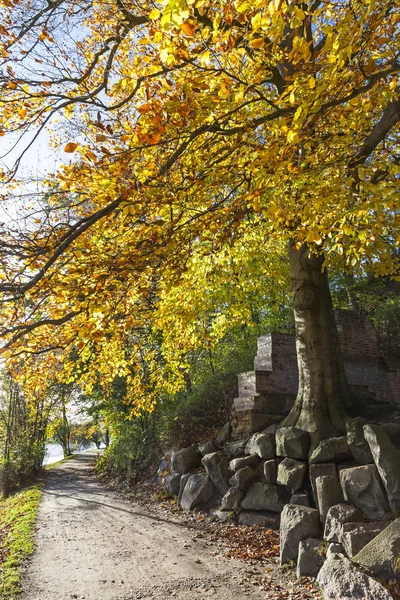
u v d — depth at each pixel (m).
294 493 9.23
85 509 14.68
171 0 3.57
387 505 7.22
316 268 10.53
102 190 7.08
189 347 14.84
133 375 19.91
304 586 6.61
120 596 6.85
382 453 7.55
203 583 7.13
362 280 22.36
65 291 7.15
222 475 11.49
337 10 7.11
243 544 8.94
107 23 8.39
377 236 8.23
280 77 8.28
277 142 6.34
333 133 8.60
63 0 7.23
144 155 7.30
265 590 6.69
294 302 10.64
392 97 6.40
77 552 9.47
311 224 6.54
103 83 7.36
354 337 13.91
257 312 20.09
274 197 7.17
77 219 7.76
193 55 5.98
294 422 10.24
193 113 6.14
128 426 21.12
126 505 14.73
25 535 11.22
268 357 12.92
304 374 10.32
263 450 10.69
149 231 7.48
